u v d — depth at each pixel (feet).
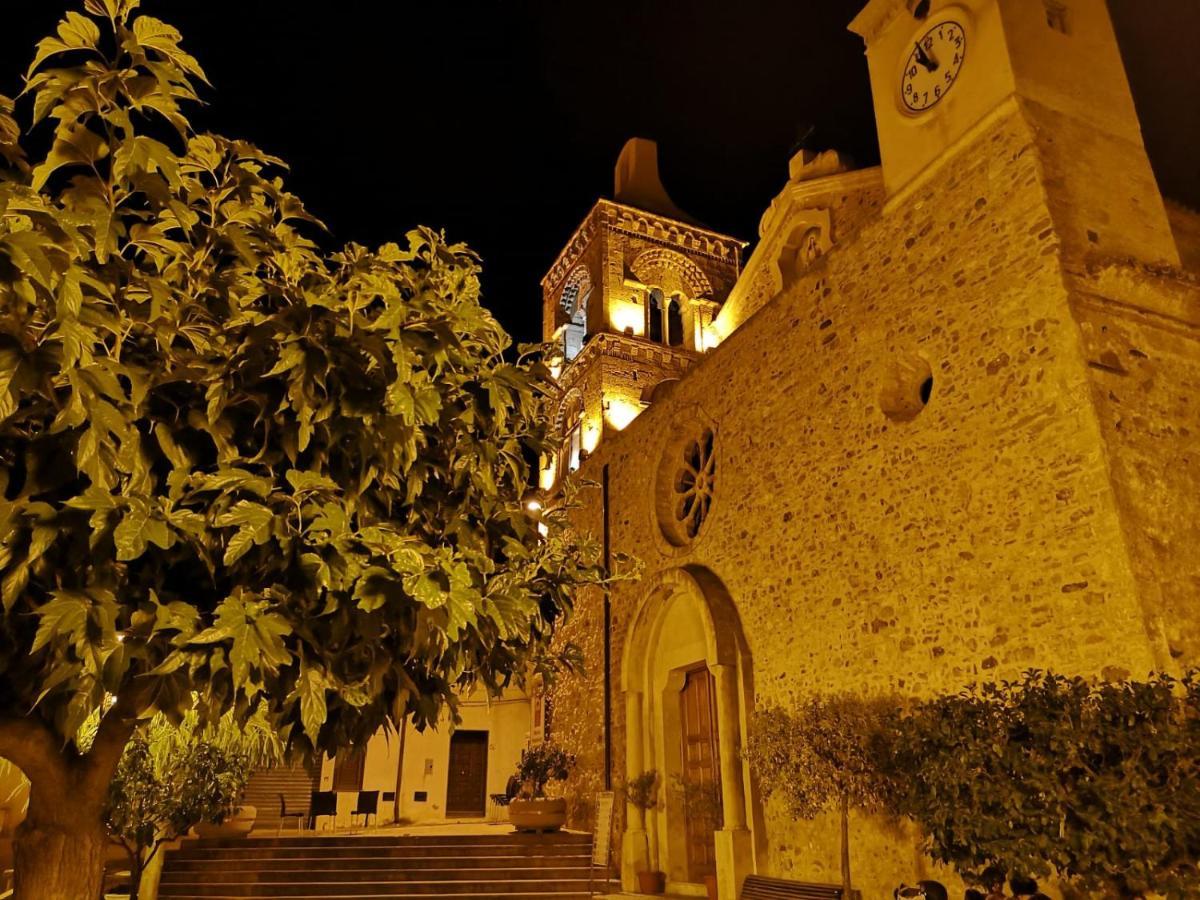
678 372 81.76
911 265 32.17
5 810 34.09
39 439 10.41
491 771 79.61
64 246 9.56
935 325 30.50
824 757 29.25
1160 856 16.56
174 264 13.23
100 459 9.59
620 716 49.39
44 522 9.54
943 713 22.48
